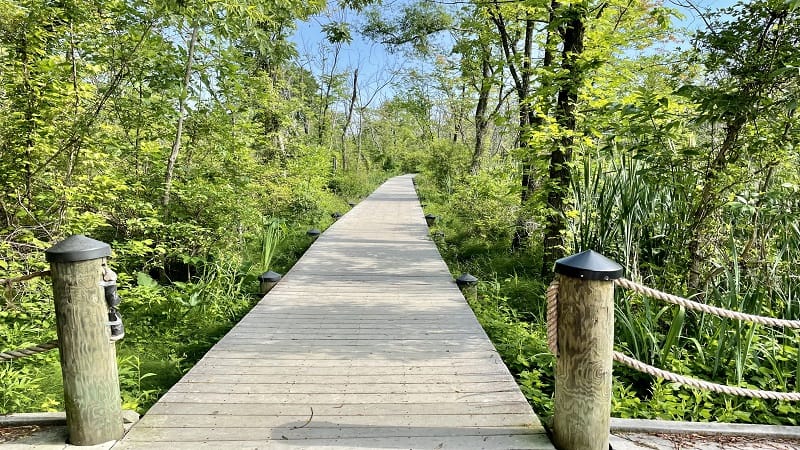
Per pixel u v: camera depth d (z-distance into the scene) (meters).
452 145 20.69
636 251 3.91
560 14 5.27
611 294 1.89
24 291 3.83
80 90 4.27
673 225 4.04
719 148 3.89
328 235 8.65
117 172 5.28
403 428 2.21
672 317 3.63
